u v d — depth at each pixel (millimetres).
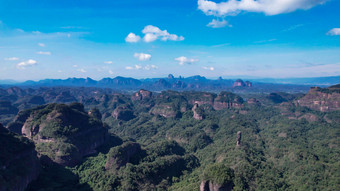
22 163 100438
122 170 118812
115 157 125312
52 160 128750
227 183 95812
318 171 120375
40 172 114688
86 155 154375
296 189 109062
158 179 120375
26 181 99250
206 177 100562
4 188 83250
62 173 120938
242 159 128875
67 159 131250
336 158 139875
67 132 149375
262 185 106812
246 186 101875
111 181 110562
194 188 103625
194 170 137125
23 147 104188
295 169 129375
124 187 107000
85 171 126625
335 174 113688
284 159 145250
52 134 145000
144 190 108250
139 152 145000
